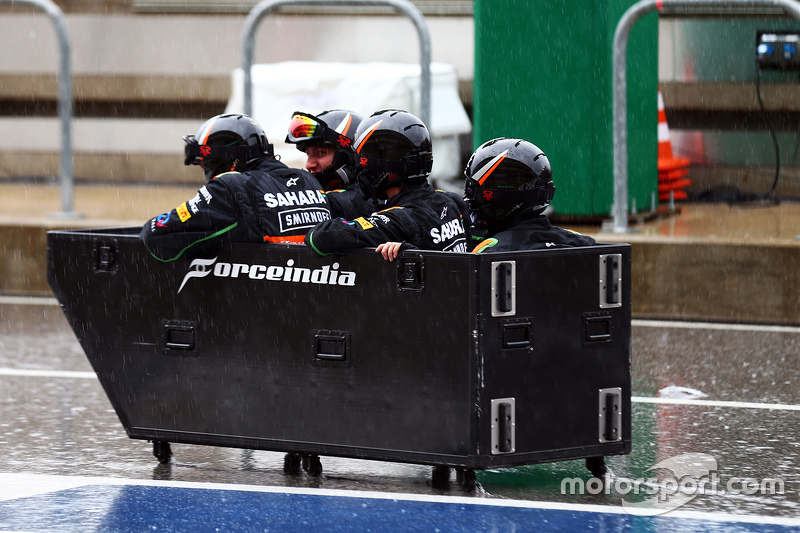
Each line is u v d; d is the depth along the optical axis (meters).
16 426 23.80
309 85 46.34
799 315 34.31
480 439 18.25
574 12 39.59
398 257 18.38
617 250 19.11
